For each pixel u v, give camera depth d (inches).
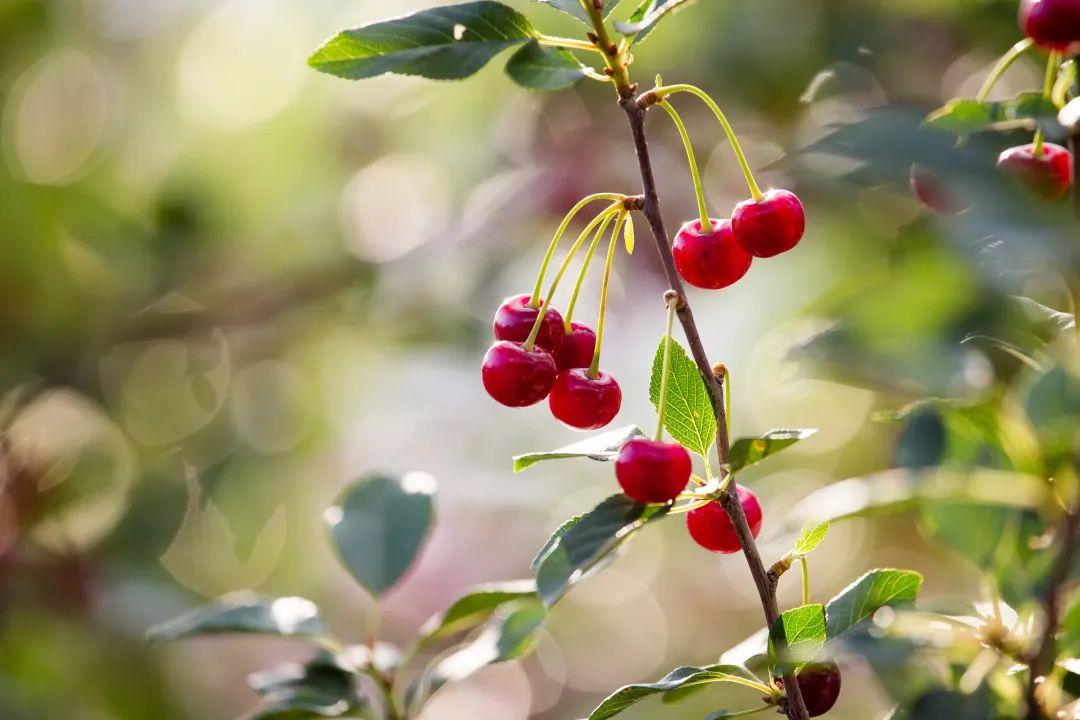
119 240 282.7
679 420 90.5
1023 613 104.9
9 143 277.4
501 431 294.8
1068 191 93.0
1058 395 104.7
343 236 295.1
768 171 101.7
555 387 98.9
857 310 109.0
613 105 257.1
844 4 210.4
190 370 288.8
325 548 296.4
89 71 294.7
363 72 96.0
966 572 228.2
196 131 301.3
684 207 248.1
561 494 293.0
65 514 263.1
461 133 288.5
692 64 235.5
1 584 251.3
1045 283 103.7
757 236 94.6
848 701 220.1
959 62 192.5
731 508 89.1
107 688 253.8
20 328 272.5
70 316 277.4
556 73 94.5
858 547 289.3
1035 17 93.3
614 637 330.0
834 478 259.0
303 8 295.6
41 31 281.1
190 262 285.9
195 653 283.1
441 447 296.8
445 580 308.0
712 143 239.8
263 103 303.3
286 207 299.0
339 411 295.7
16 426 266.4
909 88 196.5
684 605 321.4
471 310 271.7
